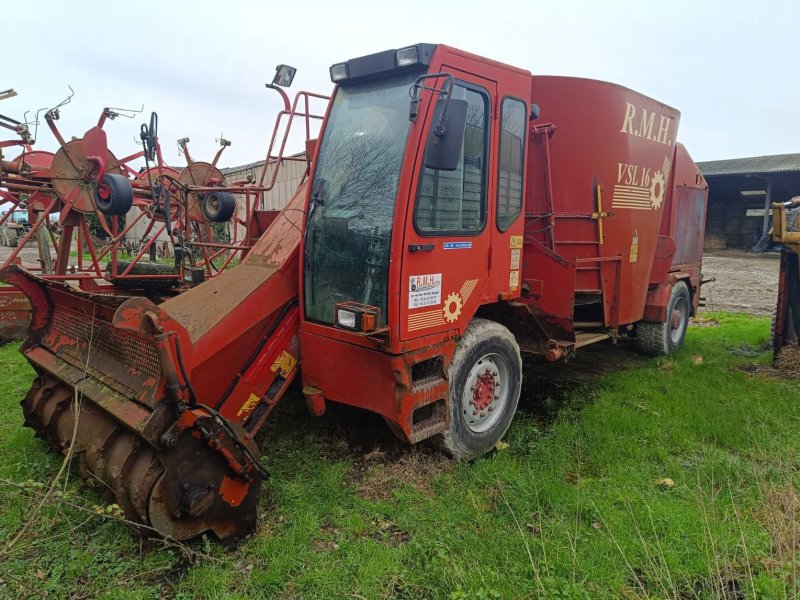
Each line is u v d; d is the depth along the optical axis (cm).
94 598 242
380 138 323
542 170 468
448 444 361
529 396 521
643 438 417
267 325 340
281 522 303
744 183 2536
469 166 346
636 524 297
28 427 385
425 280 323
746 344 708
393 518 310
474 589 246
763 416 449
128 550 274
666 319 641
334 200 334
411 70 317
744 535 283
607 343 738
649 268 571
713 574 260
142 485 252
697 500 315
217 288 348
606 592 247
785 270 601
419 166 305
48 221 747
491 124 356
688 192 697
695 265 743
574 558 255
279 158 450
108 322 307
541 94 472
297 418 434
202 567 263
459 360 358
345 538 289
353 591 249
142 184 701
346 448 389
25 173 618
